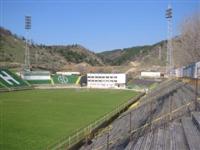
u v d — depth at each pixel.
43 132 32.44
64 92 87.94
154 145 18.11
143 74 131.88
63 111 48.94
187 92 38.34
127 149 18.89
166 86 66.00
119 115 41.91
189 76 48.66
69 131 32.91
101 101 64.88
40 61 186.00
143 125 26.09
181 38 87.81
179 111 26.56
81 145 25.80
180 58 95.06
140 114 34.56
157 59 186.38
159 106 35.69
